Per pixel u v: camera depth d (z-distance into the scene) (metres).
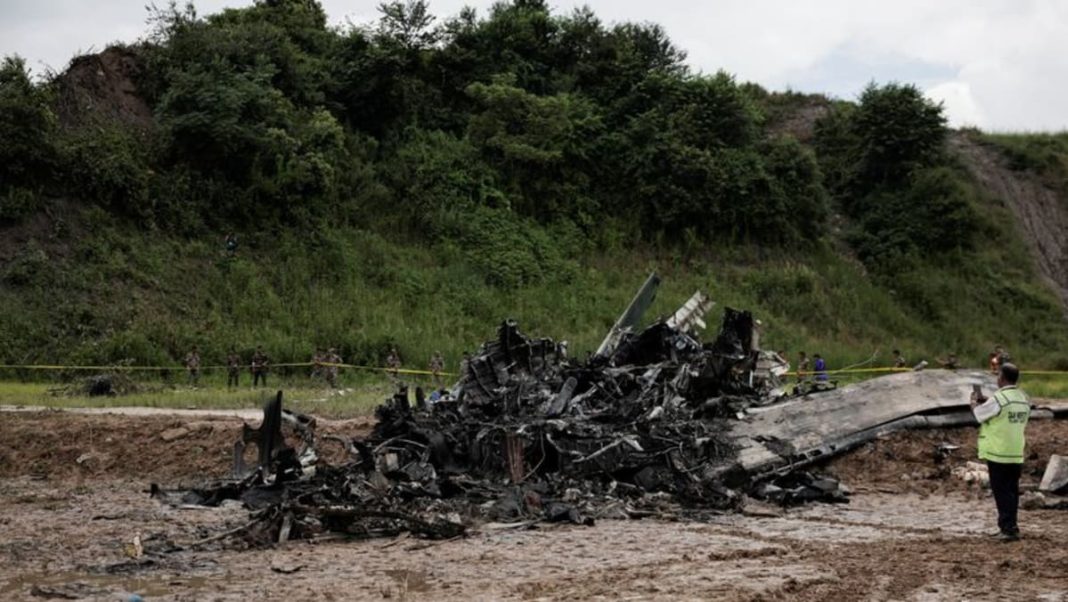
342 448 18.56
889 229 56.09
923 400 18.59
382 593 9.42
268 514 12.62
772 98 69.38
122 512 14.36
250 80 47.12
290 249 44.19
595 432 15.74
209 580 10.20
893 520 13.72
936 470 16.91
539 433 15.66
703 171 52.47
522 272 47.25
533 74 56.62
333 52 54.03
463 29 57.28
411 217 48.75
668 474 15.33
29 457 19.16
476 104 55.16
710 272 50.88
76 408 25.20
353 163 49.75
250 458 18.48
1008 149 66.88
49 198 41.19
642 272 50.06
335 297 42.59
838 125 62.84
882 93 60.19
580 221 51.81
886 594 9.28
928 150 59.06
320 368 36.22
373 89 52.06
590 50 58.34
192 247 42.56
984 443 12.07
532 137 52.09
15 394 29.61
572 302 46.06
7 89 41.41
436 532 12.42
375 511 12.56
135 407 25.84
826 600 9.09
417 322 42.09
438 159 51.28
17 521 13.70
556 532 12.83
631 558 11.09
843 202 59.22
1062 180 64.50
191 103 45.53
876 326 50.09
